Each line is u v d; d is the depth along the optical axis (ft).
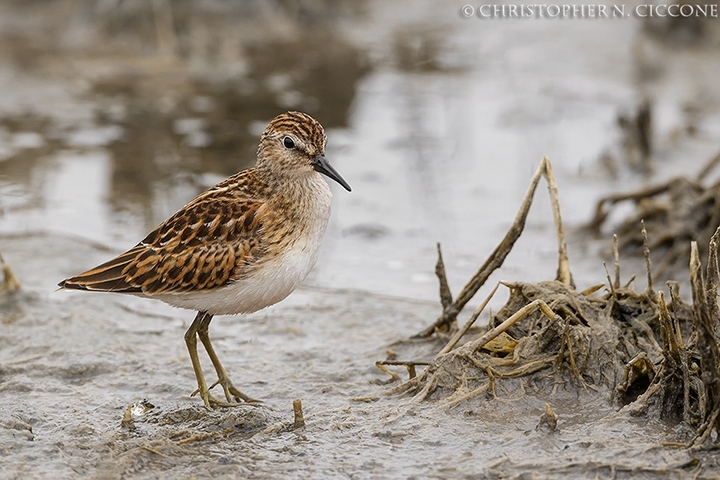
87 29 75.05
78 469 28.66
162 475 28.30
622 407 30.55
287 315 41.52
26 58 71.97
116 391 34.53
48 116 64.44
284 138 33.22
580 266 46.29
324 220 34.04
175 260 32.14
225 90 69.10
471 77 71.36
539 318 33.47
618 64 70.38
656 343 33.24
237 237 32.35
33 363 36.45
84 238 50.08
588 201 53.62
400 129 63.52
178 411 32.55
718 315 30.94
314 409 32.55
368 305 42.55
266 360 37.11
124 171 57.57
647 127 57.72
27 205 53.47
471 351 32.55
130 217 52.19
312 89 69.21
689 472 26.81
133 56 73.00
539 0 80.07
